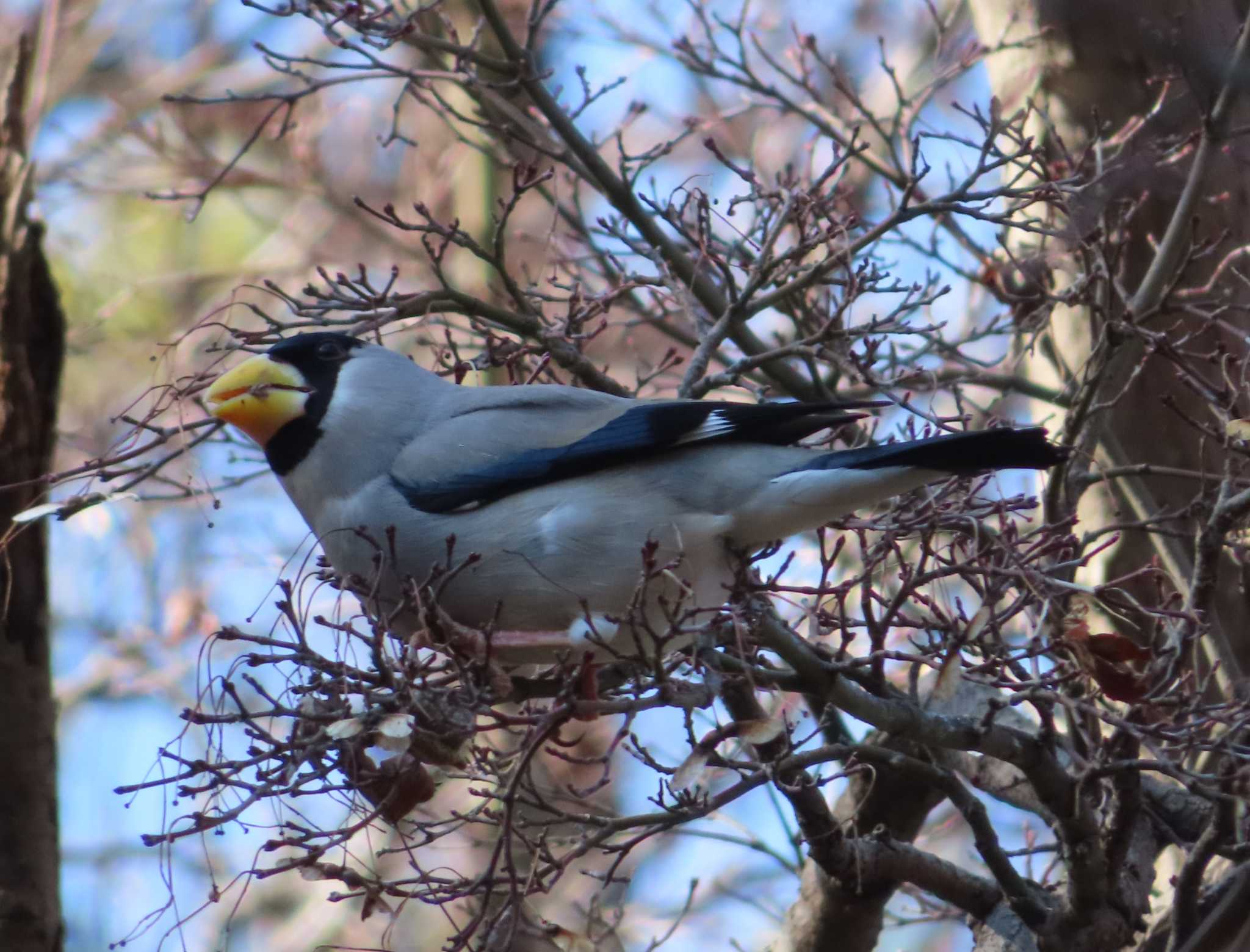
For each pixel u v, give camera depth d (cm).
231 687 723
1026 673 866
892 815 1180
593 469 937
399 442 970
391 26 1079
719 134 1836
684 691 803
